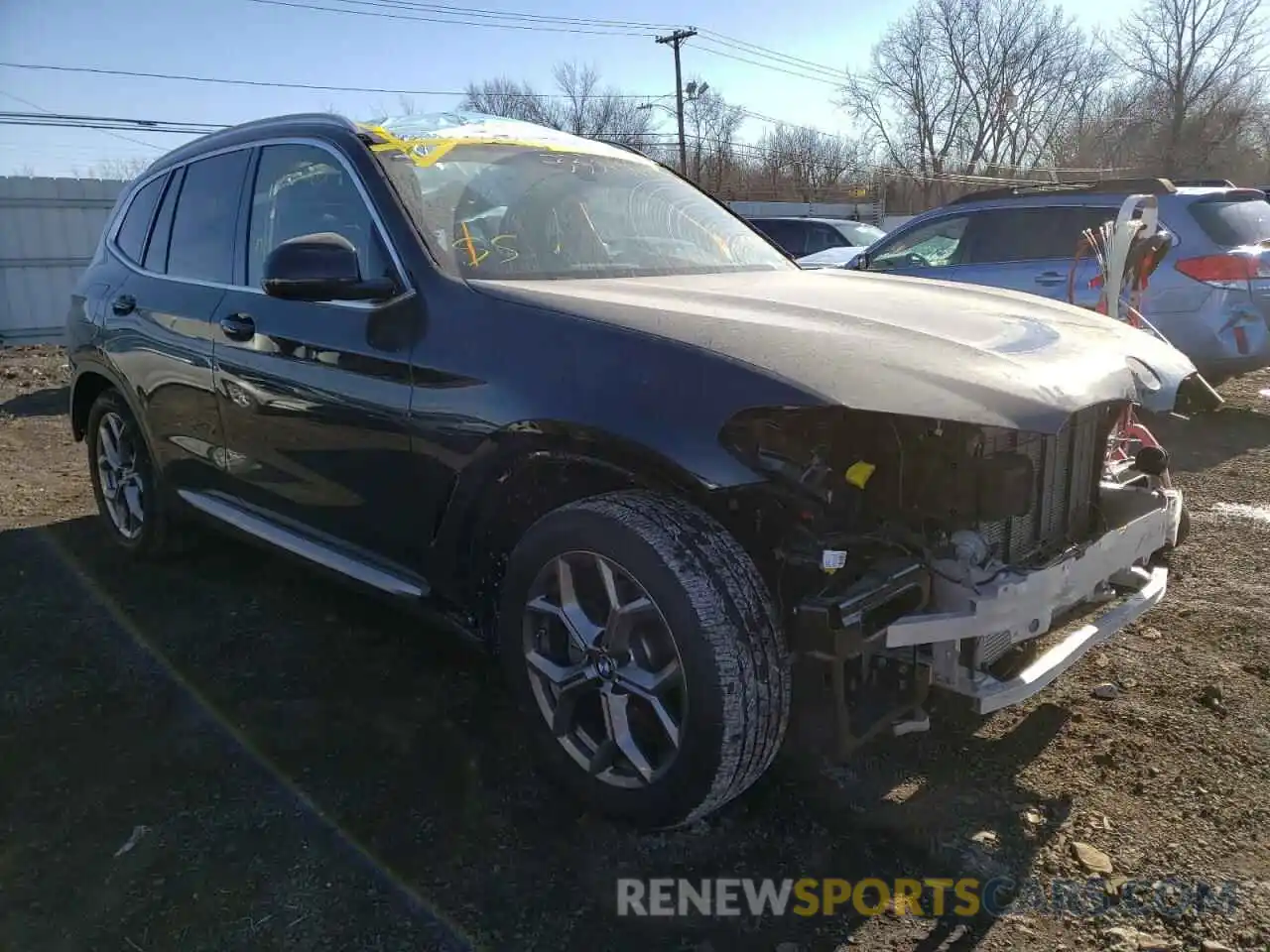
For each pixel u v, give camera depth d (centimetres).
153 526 435
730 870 242
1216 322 693
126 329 414
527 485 274
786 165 5553
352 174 320
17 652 359
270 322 332
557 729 261
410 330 284
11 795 271
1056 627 274
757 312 264
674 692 241
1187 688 329
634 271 331
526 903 230
